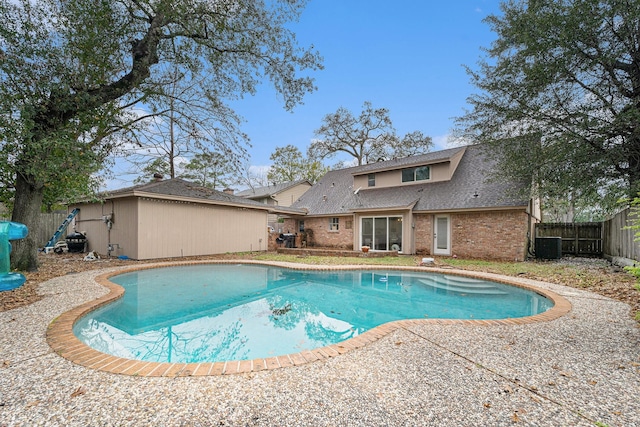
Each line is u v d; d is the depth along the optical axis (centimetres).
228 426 206
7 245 546
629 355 325
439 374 282
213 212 1470
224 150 962
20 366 291
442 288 808
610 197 895
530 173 957
